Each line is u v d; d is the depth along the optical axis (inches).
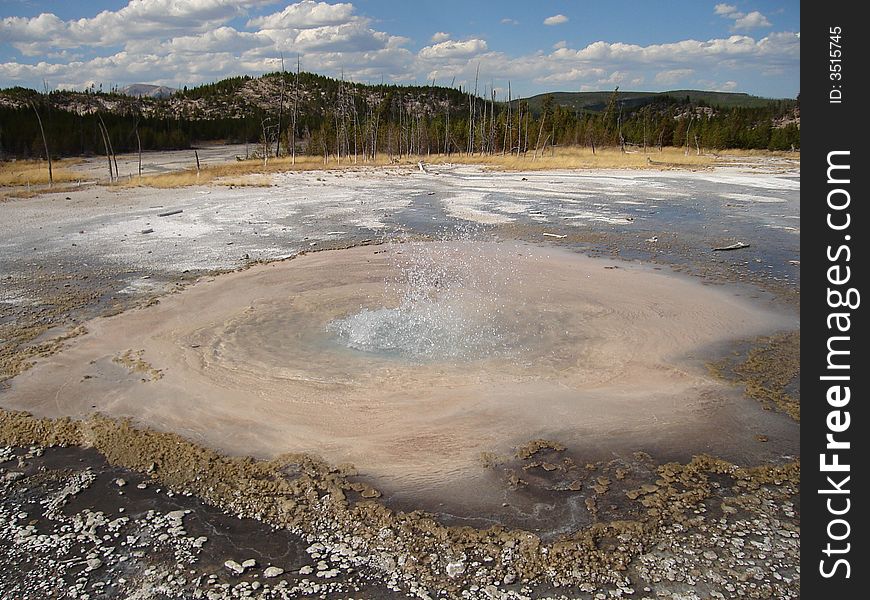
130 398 268.1
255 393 272.2
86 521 190.4
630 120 2719.0
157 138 2421.3
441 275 464.8
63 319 367.6
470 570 170.1
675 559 174.4
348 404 262.7
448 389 276.2
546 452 229.5
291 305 390.9
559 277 463.2
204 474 215.0
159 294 418.9
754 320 368.5
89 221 710.5
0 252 549.3
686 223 705.6
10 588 163.6
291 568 171.0
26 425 245.8
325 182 1133.1
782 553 176.1
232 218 734.5
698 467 219.3
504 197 930.7
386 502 200.5
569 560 173.5
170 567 171.2
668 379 289.4
